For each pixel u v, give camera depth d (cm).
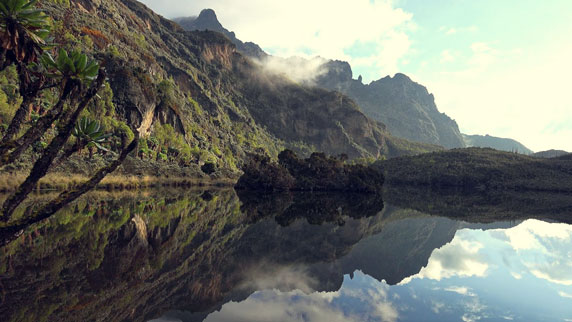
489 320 1155
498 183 16488
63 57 564
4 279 1260
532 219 4997
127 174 7712
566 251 2609
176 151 12069
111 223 2625
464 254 2447
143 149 9500
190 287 1370
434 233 3434
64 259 1579
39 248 1747
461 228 3881
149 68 16538
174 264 1683
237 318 1094
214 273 1612
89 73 581
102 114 9012
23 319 923
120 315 1020
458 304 1330
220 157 16538
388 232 3372
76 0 16712
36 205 3203
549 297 1441
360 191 9875
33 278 1286
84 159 6719
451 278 1758
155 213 3466
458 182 17488
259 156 9206
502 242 2998
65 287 1217
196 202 5103
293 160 9688
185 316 1066
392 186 18388
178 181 9600
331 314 1178
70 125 566
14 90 6462
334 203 6419
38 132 565
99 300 1121
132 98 11050
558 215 5744
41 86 598
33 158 5100
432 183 18512
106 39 13750
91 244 1905
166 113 13288
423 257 2300
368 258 2202
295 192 9188
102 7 19112
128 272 1462
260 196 7312
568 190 14638
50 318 945
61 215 2897
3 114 5775
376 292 1471
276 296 1356
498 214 5722
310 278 1664
